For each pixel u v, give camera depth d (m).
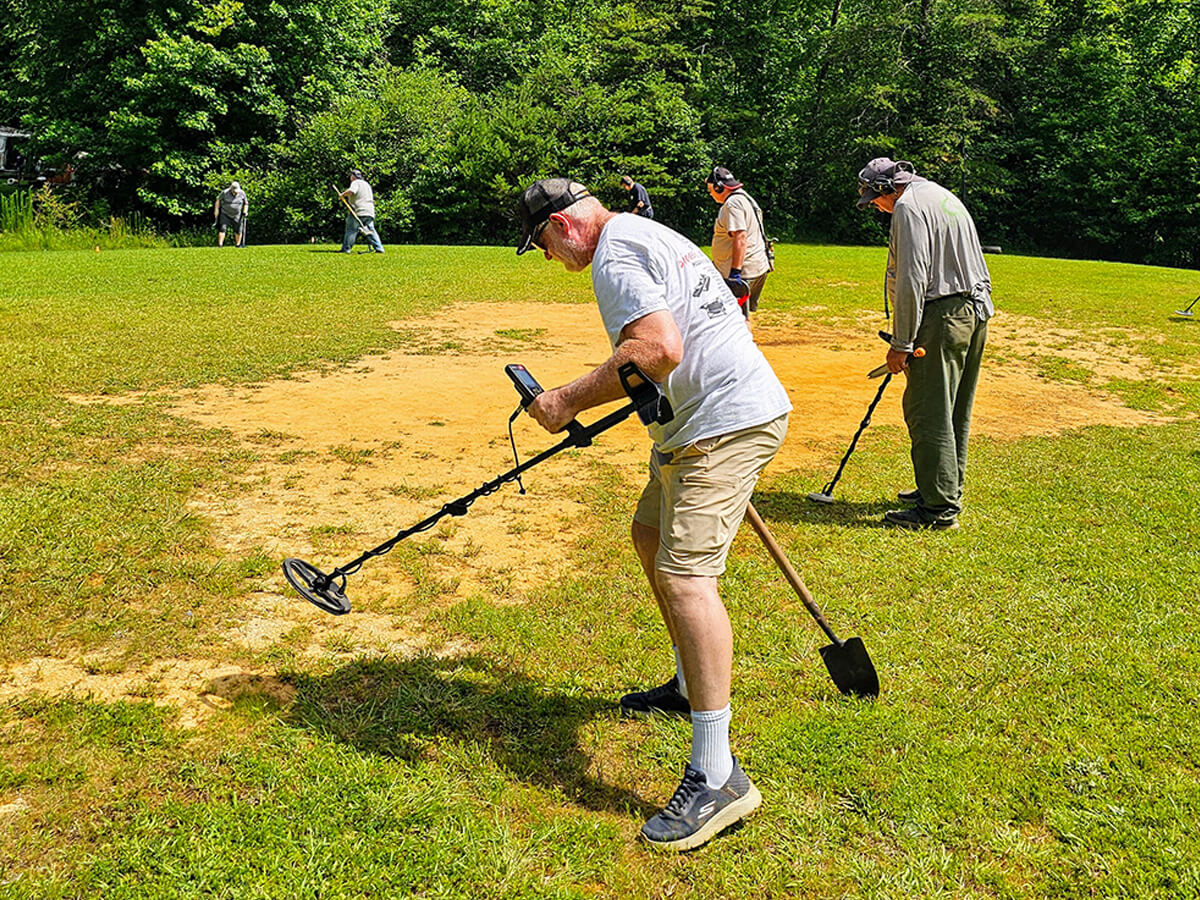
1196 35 33.72
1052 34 35.59
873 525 5.39
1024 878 2.69
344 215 26.88
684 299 2.86
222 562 4.50
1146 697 3.60
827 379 9.21
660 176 30.27
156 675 3.56
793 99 33.66
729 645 2.89
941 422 5.20
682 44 33.62
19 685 3.45
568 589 4.39
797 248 26.30
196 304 11.98
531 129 28.77
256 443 6.42
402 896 2.55
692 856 2.77
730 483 2.91
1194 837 2.84
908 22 31.95
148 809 2.82
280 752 3.12
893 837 2.84
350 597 4.27
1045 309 13.84
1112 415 8.27
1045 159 34.50
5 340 9.18
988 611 4.30
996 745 3.27
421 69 32.03
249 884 2.56
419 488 5.71
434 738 3.24
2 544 4.50
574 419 2.96
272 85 28.67
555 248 3.03
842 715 3.43
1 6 29.45
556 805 2.96
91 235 24.25
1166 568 4.83
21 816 2.78
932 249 5.03
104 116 28.14
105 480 5.47
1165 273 20.30
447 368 8.98
